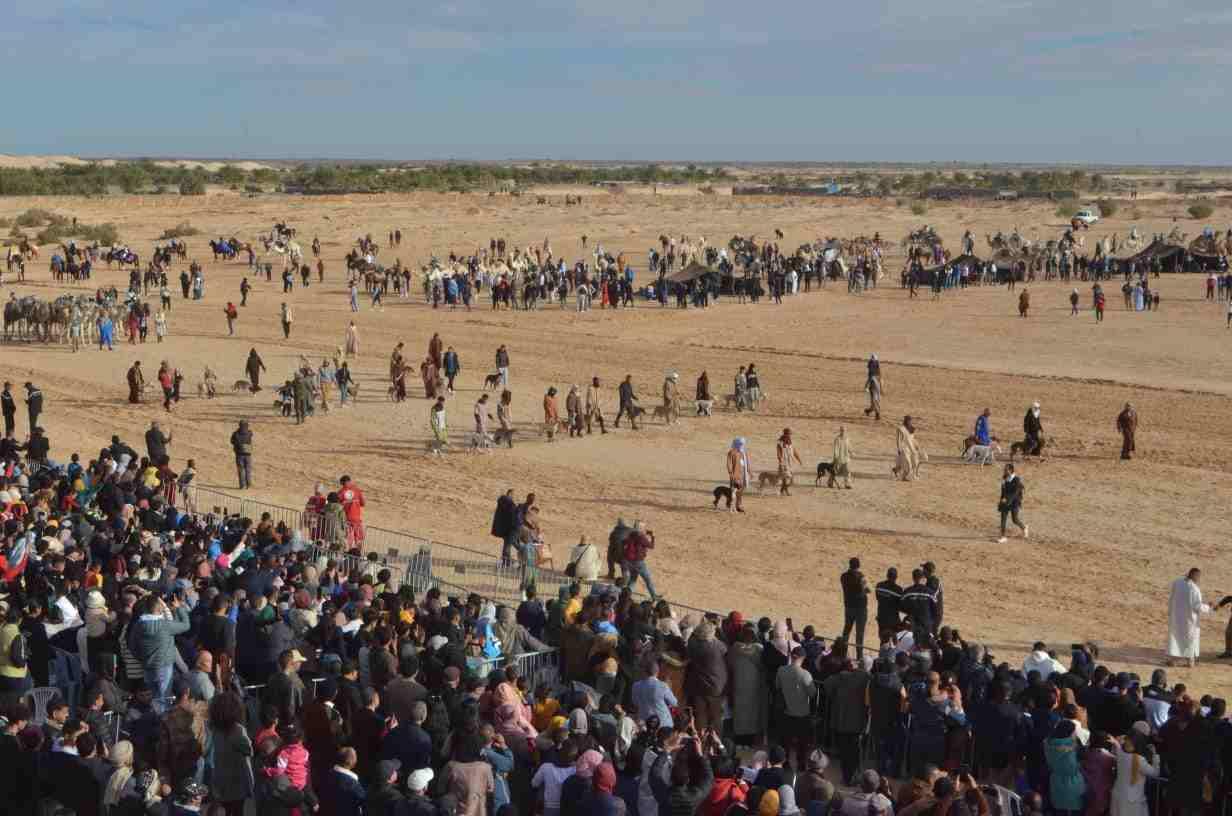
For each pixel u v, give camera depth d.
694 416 54.00
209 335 77.88
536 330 79.06
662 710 18.55
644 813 15.80
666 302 90.88
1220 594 31.59
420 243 135.38
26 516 27.48
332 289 101.81
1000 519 38.22
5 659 19.67
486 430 51.31
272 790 15.34
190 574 23.14
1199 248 106.06
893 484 42.59
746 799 15.41
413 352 71.12
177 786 16.09
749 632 21.05
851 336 75.19
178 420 54.16
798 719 19.80
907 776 19.48
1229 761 17.45
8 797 15.45
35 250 119.06
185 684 17.94
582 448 48.50
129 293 84.69
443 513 39.66
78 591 22.17
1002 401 55.59
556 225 155.00
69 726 15.82
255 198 189.00
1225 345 68.38
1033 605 30.78
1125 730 18.83
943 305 87.62
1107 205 171.12
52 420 53.91
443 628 20.45
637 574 30.41
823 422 52.31
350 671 17.66
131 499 30.91
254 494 41.34
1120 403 54.69
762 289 93.75
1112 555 34.62
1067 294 91.81
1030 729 18.28
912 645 22.45
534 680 21.36
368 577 24.27
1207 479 42.31
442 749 16.58
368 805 14.75
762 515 39.16
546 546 32.88
